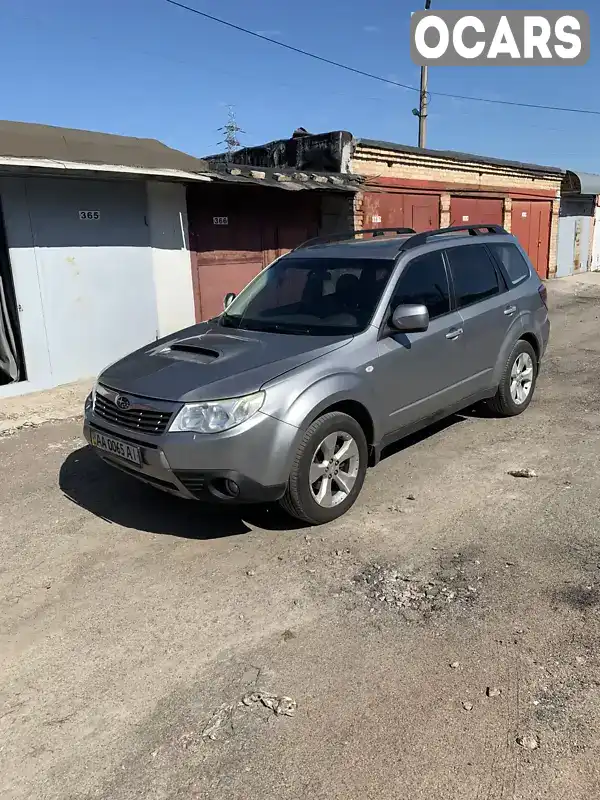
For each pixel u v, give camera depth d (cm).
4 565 399
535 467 515
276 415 384
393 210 1379
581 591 342
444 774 234
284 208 1173
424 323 452
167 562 393
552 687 274
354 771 238
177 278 988
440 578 361
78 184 836
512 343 610
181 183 952
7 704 281
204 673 295
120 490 504
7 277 793
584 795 223
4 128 784
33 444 623
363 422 457
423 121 2300
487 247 606
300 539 413
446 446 571
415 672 288
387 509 450
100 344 894
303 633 319
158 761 247
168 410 382
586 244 2408
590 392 743
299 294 513
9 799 234
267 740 254
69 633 329
